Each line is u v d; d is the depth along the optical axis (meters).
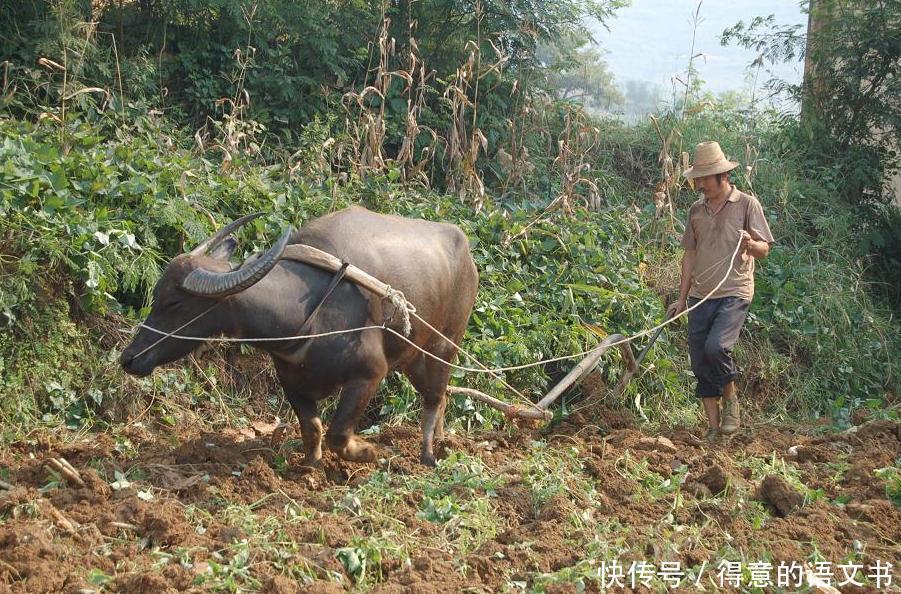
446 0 11.48
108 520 4.76
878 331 10.20
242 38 10.76
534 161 11.68
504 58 10.55
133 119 9.49
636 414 8.18
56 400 6.39
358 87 11.39
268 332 5.35
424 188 10.03
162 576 4.23
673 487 5.96
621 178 12.20
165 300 5.27
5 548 4.38
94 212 6.95
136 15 10.88
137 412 6.62
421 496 5.53
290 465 5.88
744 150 12.34
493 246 8.77
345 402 5.54
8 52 9.48
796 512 5.71
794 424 8.69
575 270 8.78
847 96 12.71
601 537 5.08
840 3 12.63
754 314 9.55
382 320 5.65
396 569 4.61
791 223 11.27
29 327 6.41
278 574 4.36
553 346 8.12
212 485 5.42
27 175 6.77
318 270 5.52
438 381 6.32
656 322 8.67
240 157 9.10
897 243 12.27
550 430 7.55
